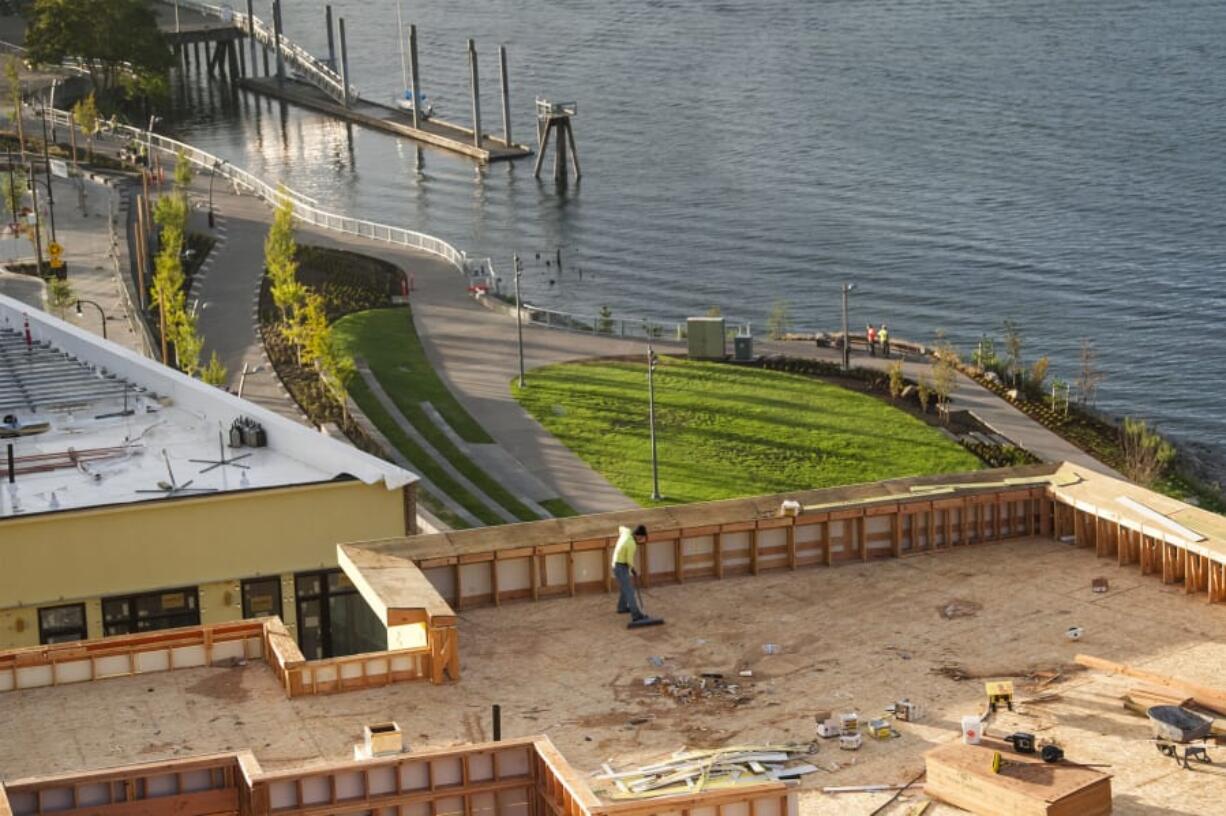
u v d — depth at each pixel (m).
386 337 162.50
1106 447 140.38
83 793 40.75
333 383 139.38
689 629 53.94
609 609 55.56
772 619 54.62
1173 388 162.62
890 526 59.69
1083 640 52.50
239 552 71.19
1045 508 61.22
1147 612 54.41
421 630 50.69
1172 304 184.25
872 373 154.00
